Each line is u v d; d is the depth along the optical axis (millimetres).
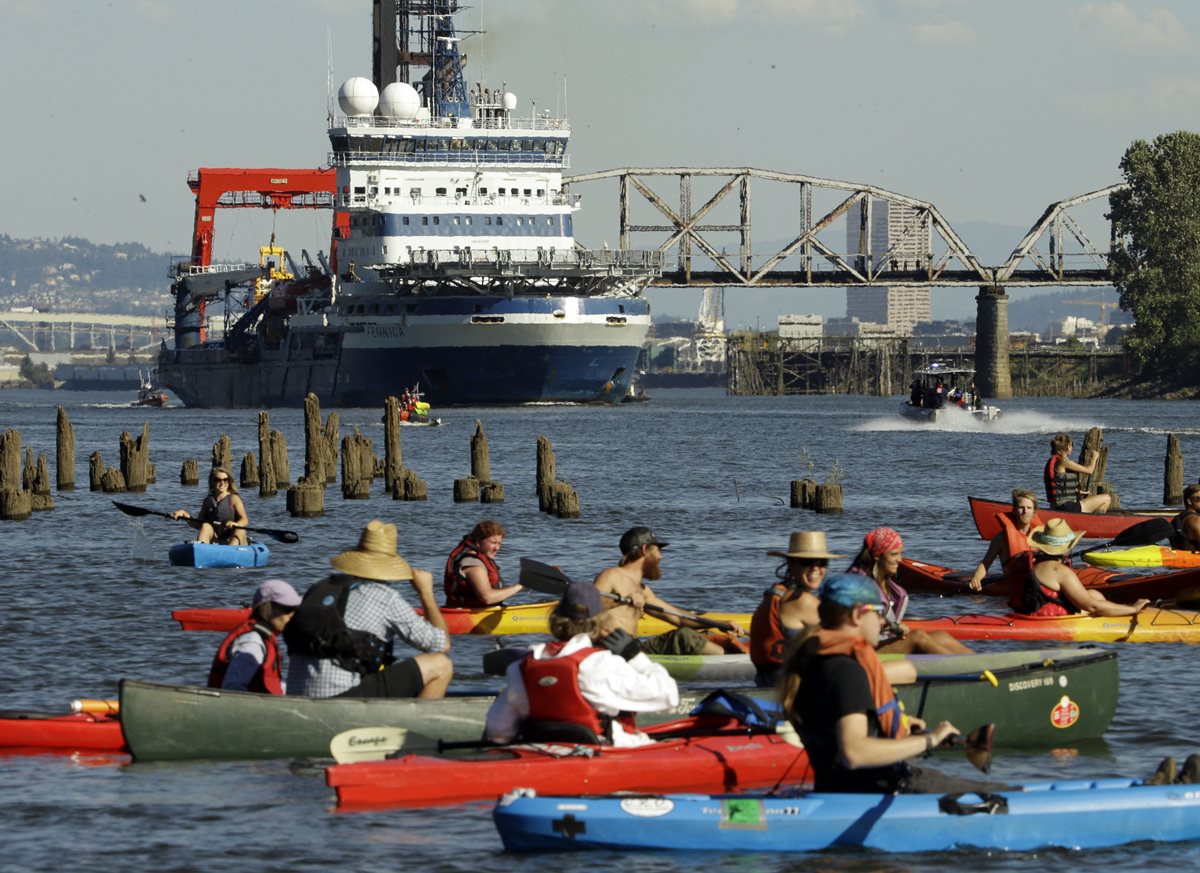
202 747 61031
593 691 55188
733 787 55406
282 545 151250
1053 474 144625
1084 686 64188
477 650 86938
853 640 45562
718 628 75938
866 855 50000
